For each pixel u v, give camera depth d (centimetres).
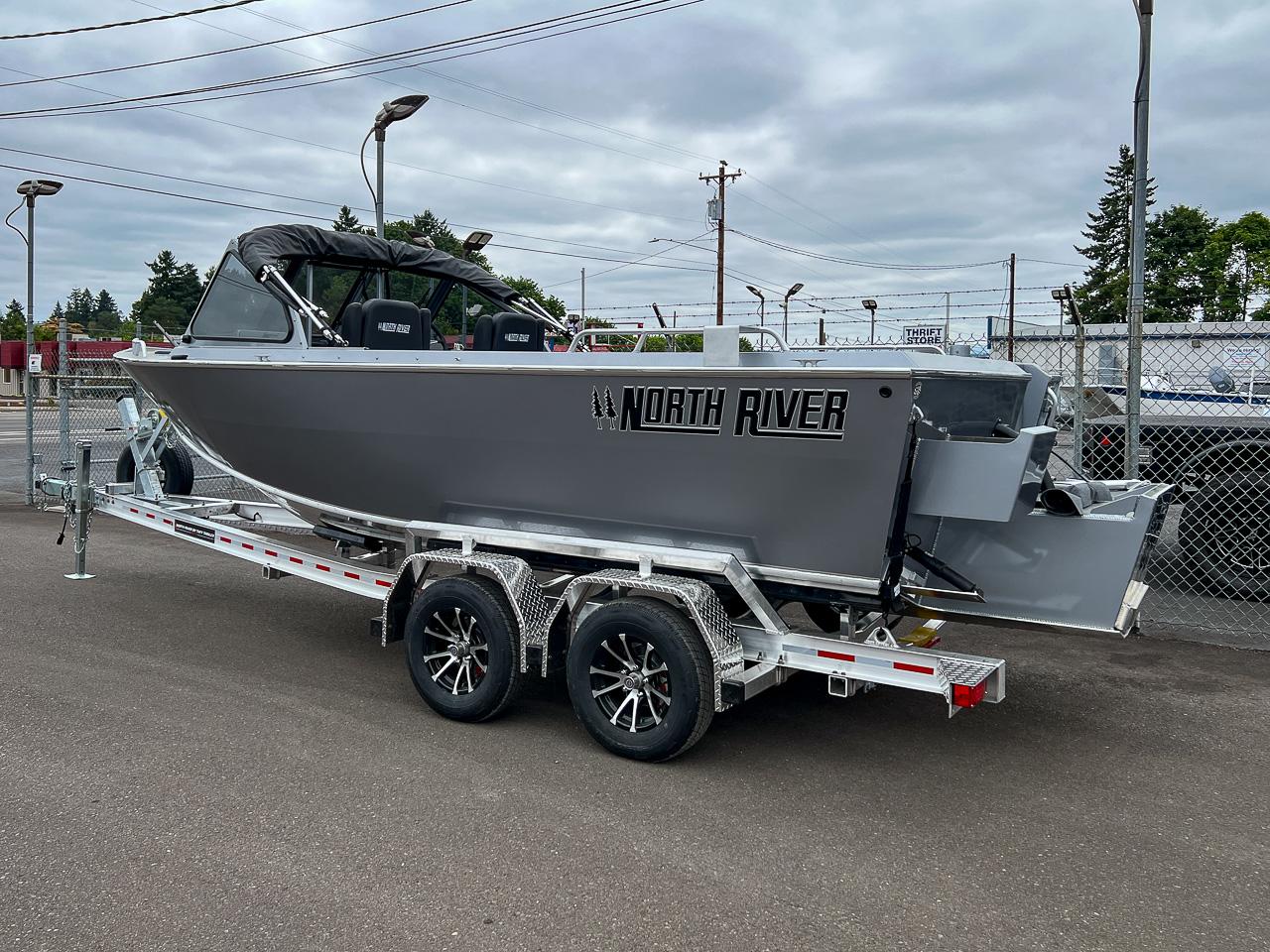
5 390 4956
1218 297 5328
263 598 745
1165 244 5669
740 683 407
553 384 455
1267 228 5219
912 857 346
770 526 423
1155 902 317
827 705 514
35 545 936
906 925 301
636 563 470
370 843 349
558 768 424
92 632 635
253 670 561
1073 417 832
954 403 429
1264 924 304
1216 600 747
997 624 464
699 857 344
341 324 626
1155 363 1139
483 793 395
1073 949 289
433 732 466
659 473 442
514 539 482
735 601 463
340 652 605
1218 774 425
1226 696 527
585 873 330
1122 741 463
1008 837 363
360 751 439
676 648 411
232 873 326
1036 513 456
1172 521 816
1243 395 822
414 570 496
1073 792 404
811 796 397
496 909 306
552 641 462
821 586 423
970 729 479
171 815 369
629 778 413
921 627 485
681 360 443
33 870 326
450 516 534
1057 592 450
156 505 716
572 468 469
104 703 495
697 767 428
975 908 312
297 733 460
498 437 485
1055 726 483
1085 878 332
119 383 1202
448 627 487
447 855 341
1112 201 6134
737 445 414
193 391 609
